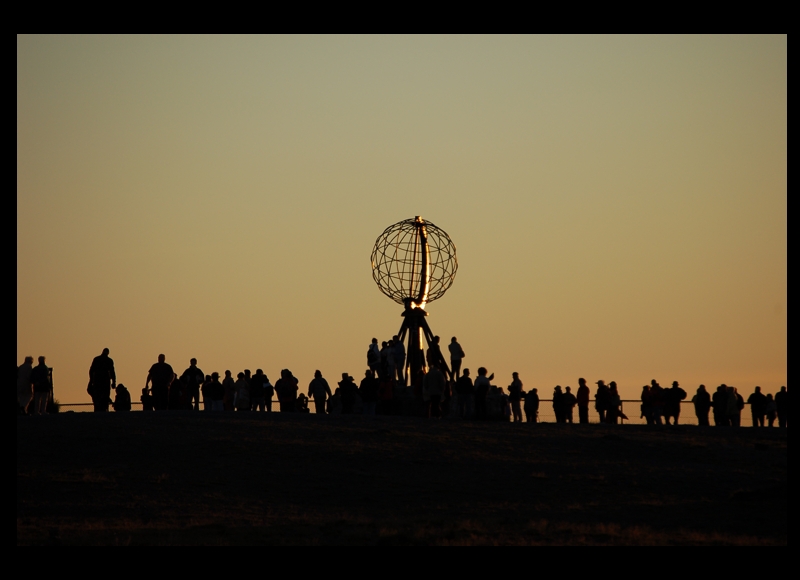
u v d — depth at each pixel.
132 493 82.31
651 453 105.19
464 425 119.38
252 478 89.19
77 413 118.25
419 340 146.25
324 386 139.38
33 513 74.94
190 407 135.50
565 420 139.25
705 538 66.00
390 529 67.75
